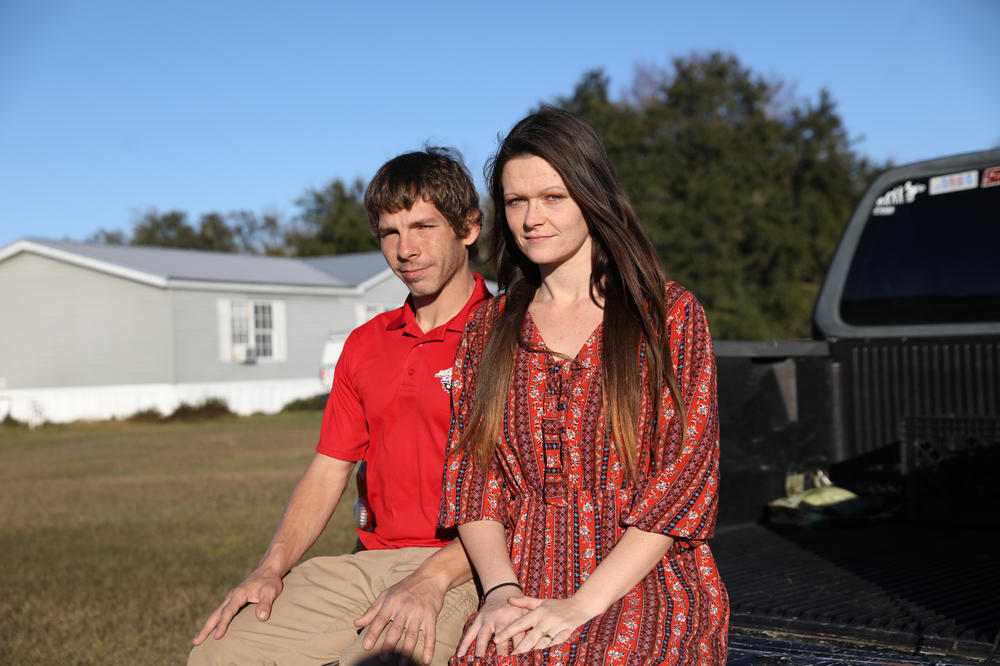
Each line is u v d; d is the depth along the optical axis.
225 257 30.81
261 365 27.28
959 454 3.53
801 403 3.82
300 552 2.62
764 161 33.62
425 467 2.55
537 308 2.25
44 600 6.16
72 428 24.58
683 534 1.98
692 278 30.47
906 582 2.74
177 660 4.78
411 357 2.58
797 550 3.23
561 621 1.88
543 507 2.08
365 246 50.75
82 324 26.34
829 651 2.23
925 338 3.74
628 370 2.04
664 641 1.88
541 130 2.16
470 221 2.63
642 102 44.69
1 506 10.50
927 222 4.09
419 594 2.23
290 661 2.35
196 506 10.12
